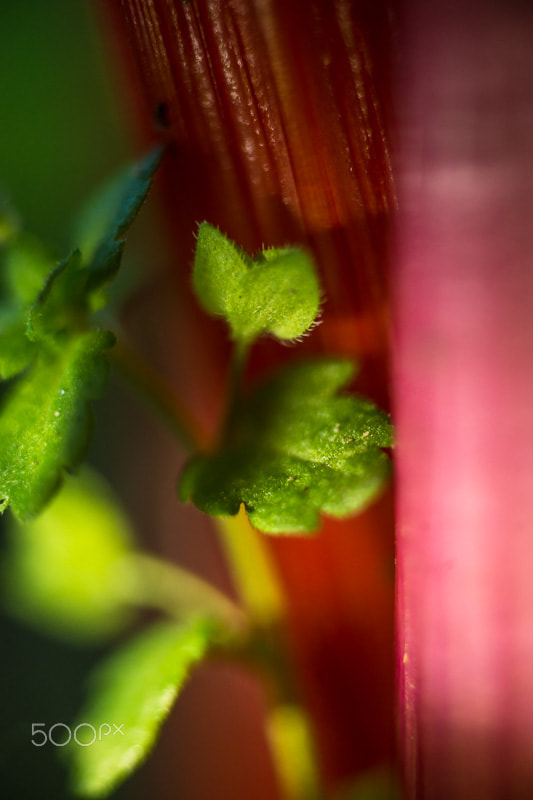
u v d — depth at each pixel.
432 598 0.12
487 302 0.12
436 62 0.12
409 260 0.12
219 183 0.13
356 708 0.14
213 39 0.13
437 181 0.12
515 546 0.12
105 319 0.14
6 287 0.14
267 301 0.12
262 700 0.17
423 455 0.12
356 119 0.13
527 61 0.11
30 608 0.16
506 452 0.12
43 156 0.18
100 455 0.19
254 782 0.17
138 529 0.18
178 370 0.15
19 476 0.13
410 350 0.12
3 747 0.18
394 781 0.13
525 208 0.12
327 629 0.14
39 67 0.18
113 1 0.13
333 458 0.13
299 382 0.13
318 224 0.13
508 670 0.12
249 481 0.13
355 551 0.14
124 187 0.13
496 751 0.12
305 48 0.12
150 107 0.13
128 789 0.17
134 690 0.14
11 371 0.13
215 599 0.15
